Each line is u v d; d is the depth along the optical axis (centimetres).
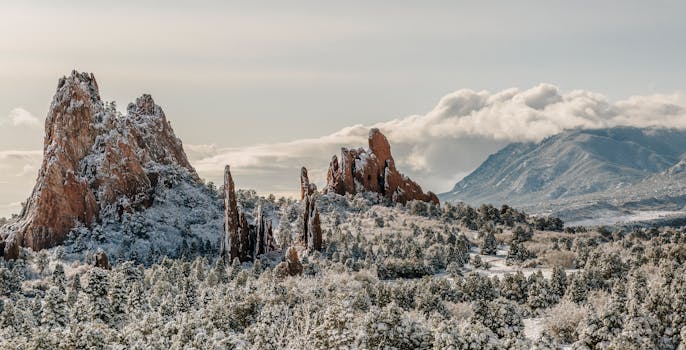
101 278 8700
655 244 14525
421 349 6481
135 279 11575
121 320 8675
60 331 6875
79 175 19538
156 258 16375
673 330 7469
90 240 17338
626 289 9381
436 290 10400
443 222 19862
